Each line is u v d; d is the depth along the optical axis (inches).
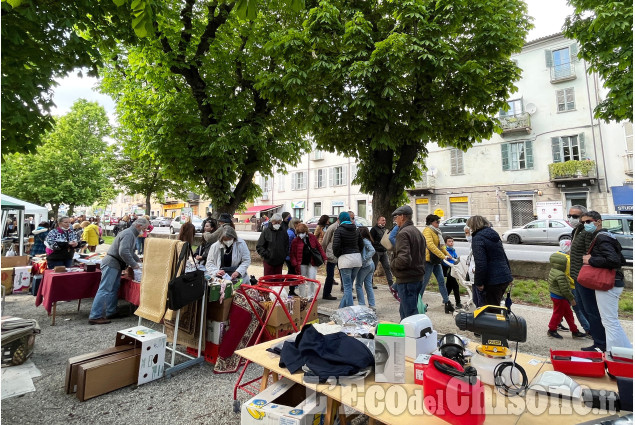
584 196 748.0
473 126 312.8
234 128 362.9
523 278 297.3
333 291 290.0
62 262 247.6
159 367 126.4
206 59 355.3
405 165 325.1
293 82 265.4
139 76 345.7
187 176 366.6
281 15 366.3
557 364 84.9
